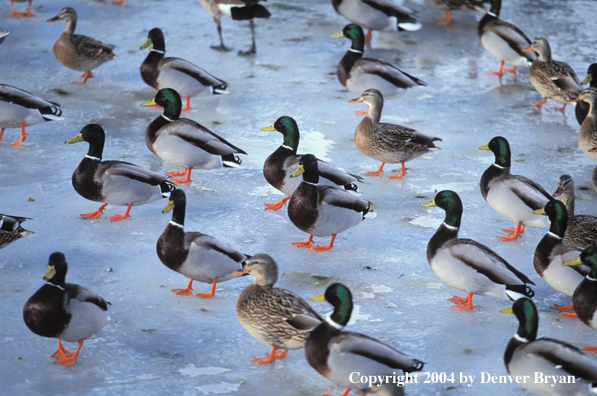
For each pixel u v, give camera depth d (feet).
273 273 18.84
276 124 27.37
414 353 19.35
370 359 16.43
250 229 26.66
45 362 18.40
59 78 40.86
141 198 26.48
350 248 25.59
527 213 25.43
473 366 18.86
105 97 38.73
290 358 19.31
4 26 47.50
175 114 30.30
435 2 50.19
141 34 48.16
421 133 30.86
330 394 17.63
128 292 22.04
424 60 45.57
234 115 37.14
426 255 24.22
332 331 16.97
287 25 51.65
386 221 27.61
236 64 43.98
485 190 26.91
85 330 18.08
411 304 21.98
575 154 33.94
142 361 18.66
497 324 21.06
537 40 38.29
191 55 44.91
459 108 39.04
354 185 27.27
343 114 37.88
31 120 32.17
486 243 26.13
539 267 22.13
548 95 38.45
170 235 21.18
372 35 49.83
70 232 25.62
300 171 24.12
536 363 16.70
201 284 23.02
